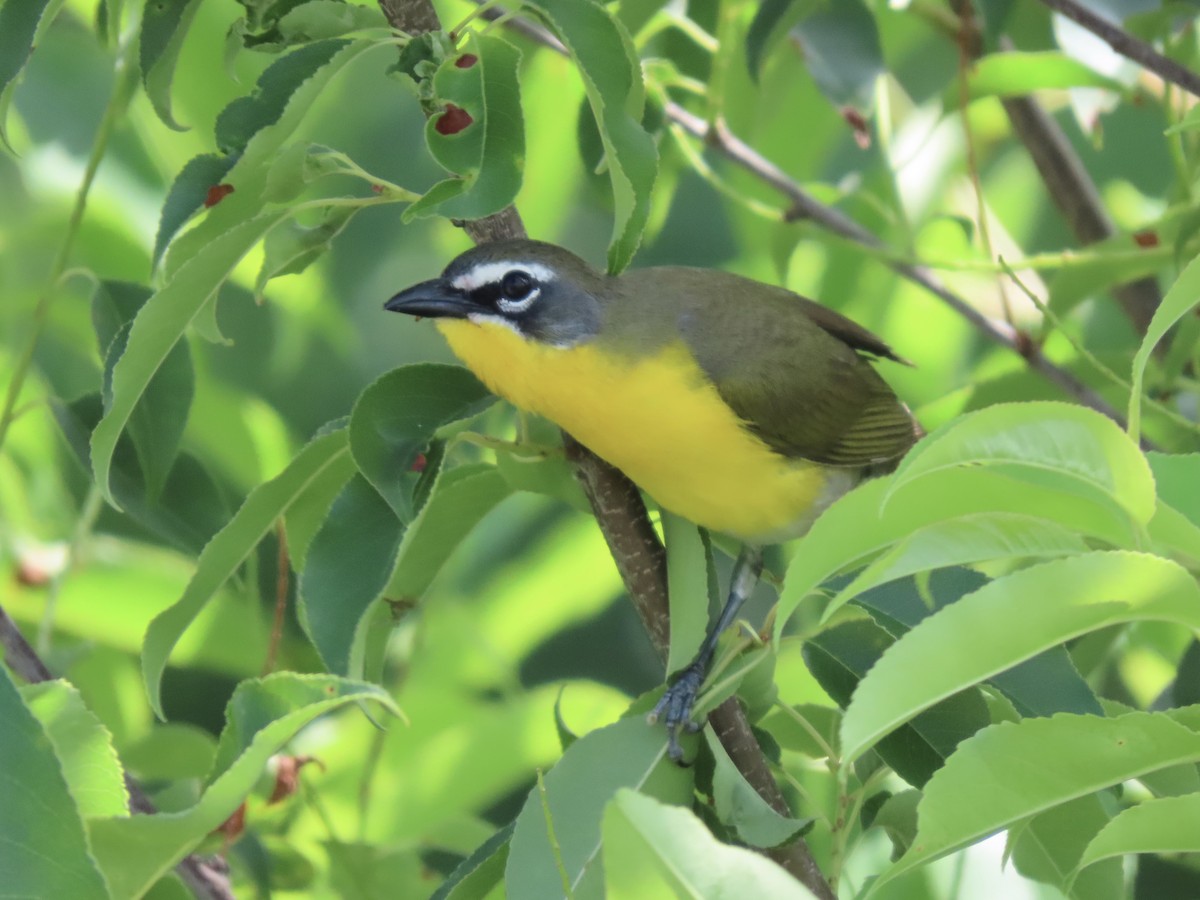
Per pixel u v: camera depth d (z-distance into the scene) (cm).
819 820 750
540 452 716
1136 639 966
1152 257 959
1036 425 436
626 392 790
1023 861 697
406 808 900
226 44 668
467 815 898
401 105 1232
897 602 675
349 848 813
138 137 1028
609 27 616
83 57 1026
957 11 978
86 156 1017
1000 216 1290
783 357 845
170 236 622
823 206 1034
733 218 1210
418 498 652
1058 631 446
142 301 782
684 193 1325
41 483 997
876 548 472
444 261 1325
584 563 1021
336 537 655
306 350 1260
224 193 630
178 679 1192
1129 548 466
